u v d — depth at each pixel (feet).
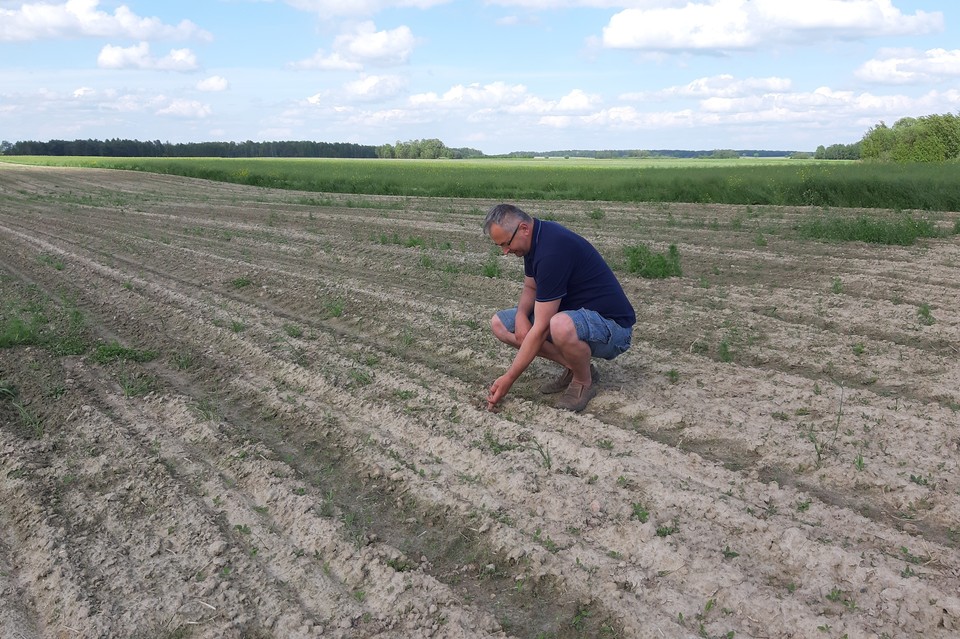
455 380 18.02
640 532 11.23
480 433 14.97
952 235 40.63
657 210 59.77
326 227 48.98
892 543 10.80
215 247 39.73
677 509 11.86
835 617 9.31
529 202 70.79
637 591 10.05
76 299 27.22
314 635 9.56
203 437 15.29
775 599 9.63
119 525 12.20
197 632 9.72
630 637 9.33
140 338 22.38
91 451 14.70
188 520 12.25
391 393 17.31
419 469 13.70
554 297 14.90
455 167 154.71
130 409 16.92
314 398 17.37
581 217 54.24
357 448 14.62
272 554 11.35
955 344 20.02
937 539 10.99
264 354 20.31
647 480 12.67
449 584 10.61
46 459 14.55
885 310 23.65
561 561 10.74
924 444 13.73
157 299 27.02
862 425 14.62
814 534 11.03
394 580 10.54
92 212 59.52
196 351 20.95
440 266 32.86
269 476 13.56
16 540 11.94
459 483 13.08
